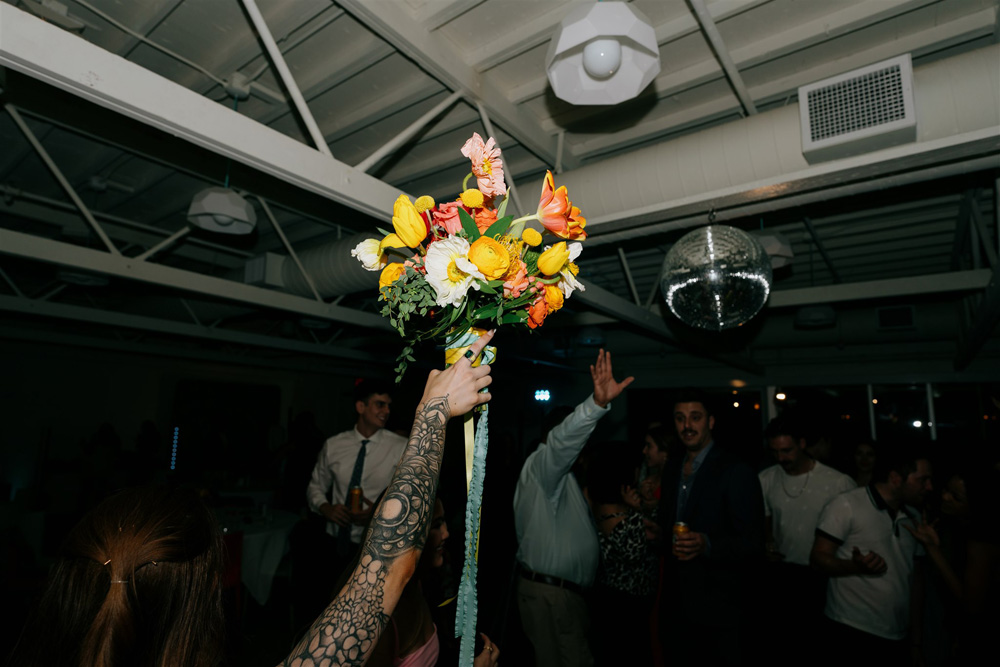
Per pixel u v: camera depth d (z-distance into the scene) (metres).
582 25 1.78
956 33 2.40
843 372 7.70
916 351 7.29
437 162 3.76
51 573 0.59
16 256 3.51
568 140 3.47
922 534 2.02
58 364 7.85
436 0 2.33
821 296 4.57
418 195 4.28
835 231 4.63
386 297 0.97
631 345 7.97
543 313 1.00
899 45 2.53
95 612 0.57
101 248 5.49
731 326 2.62
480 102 2.83
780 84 2.86
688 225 3.19
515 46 2.55
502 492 3.32
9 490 6.98
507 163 3.79
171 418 8.77
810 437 2.88
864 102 2.06
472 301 0.96
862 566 2.11
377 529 0.69
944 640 2.33
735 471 2.25
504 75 2.85
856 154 2.17
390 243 0.97
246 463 9.40
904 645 2.11
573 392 10.00
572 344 8.36
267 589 3.70
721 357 7.00
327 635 0.62
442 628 1.41
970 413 7.03
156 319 6.02
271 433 9.62
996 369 6.80
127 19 2.60
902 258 5.34
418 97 3.03
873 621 2.12
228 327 8.20
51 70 1.49
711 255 2.37
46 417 7.67
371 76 2.94
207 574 0.63
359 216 4.41
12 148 3.76
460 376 0.85
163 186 4.24
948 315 6.10
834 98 2.13
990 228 4.59
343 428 10.84
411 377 9.58
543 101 3.05
